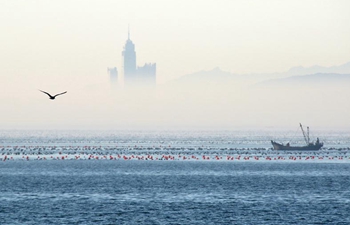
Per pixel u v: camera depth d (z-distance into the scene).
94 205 140.62
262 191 168.25
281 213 131.50
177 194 160.50
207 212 132.25
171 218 125.94
